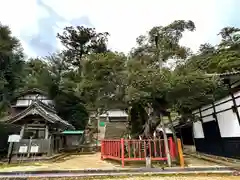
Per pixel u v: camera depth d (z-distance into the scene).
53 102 26.89
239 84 10.22
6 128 15.56
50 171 7.39
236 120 10.30
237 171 7.58
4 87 17.97
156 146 9.51
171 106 10.40
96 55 11.84
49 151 12.75
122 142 9.06
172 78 8.91
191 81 8.65
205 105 13.64
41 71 31.41
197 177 6.88
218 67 15.46
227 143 11.09
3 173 7.15
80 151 20.56
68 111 27.67
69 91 28.17
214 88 10.52
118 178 6.86
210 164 9.50
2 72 17.06
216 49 22.03
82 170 7.51
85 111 28.56
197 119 14.36
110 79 11.74
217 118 12.20
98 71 11.47
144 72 9.91
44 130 14.14
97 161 11.53
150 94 9.39
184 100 9.86
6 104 20.44
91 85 12.17
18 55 19.12
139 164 9.27
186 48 12.16
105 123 29.48
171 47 11.94
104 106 14.78
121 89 11.65
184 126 16.20
